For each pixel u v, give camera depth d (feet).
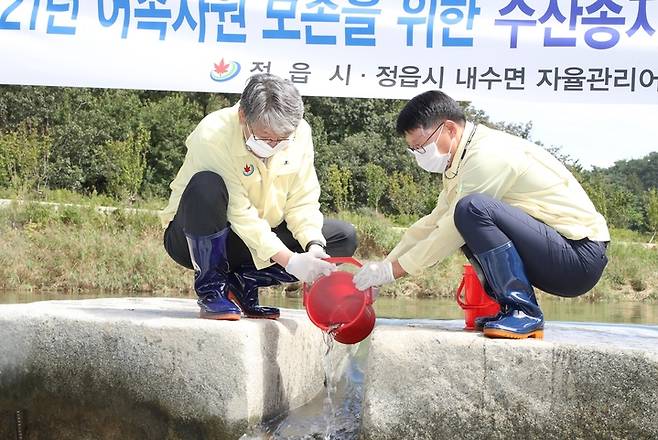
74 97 64.64
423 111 7.46
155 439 7.13
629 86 14.99
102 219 42.80
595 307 32.50
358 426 7.74
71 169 60.18
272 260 8.11
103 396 7.24
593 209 7.55
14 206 42.45
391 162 70.59
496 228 7.04
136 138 64.75
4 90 62.28
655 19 14.98
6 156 55.21
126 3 15.70
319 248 7.88
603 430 6.50
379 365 6.81
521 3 15.28
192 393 6.97
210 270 7.65
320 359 9.51
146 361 7.08
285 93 7.25
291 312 10.67
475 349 6.68
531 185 7.36
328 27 15.55
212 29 15.64
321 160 69.31
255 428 7.06
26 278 35.68
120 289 36.17
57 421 7.43
